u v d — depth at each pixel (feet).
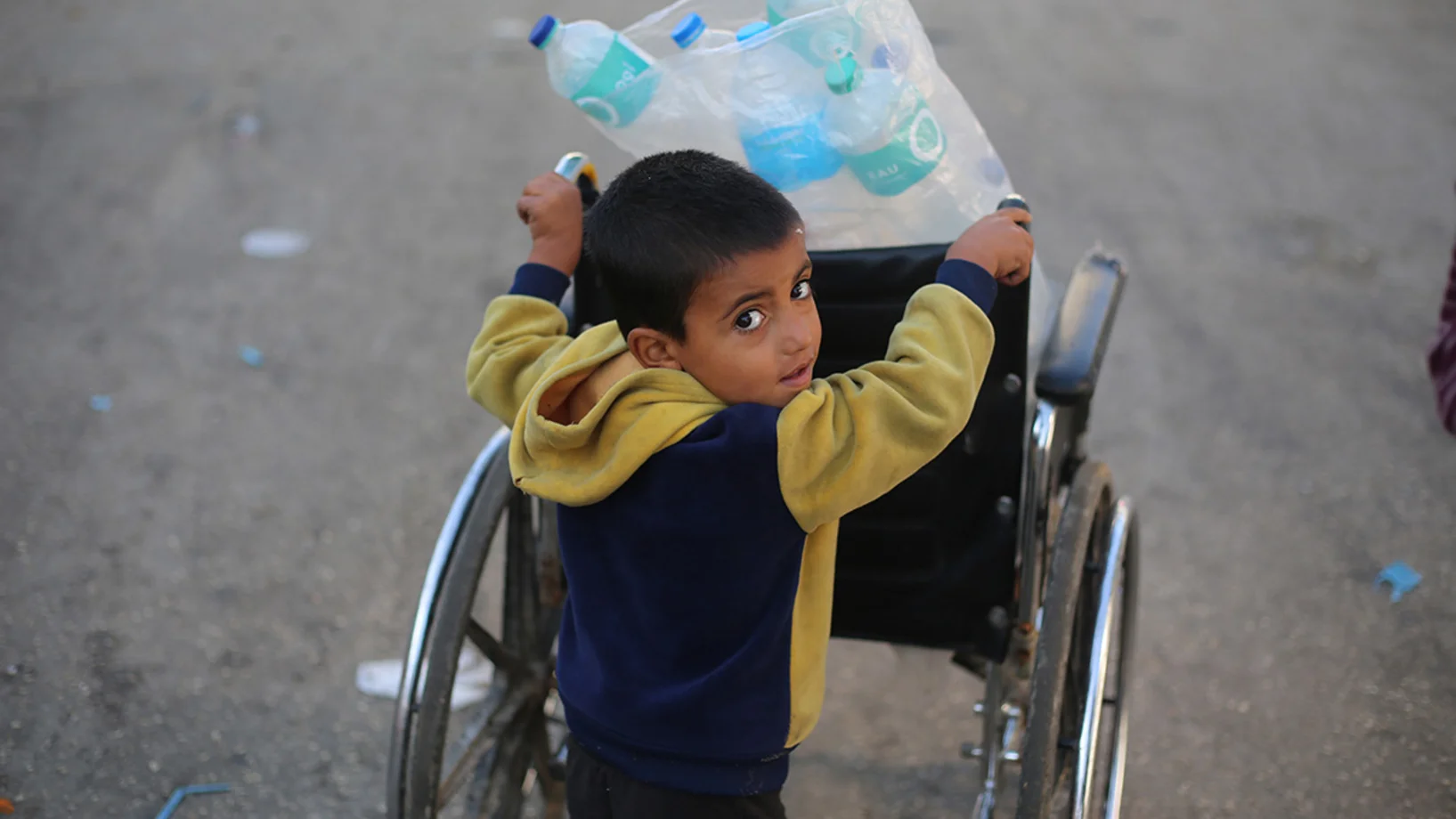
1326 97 20.79
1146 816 8.01
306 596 10.12
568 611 5.80
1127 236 16.08
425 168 17.95
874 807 8.21
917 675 8.07
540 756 7.43
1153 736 8.68
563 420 5.40
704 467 4.80
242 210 16.63
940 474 6.21
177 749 8.57
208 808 8.12
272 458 11.85
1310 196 17.26
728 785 5.26
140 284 14.80
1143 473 11.62
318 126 19.27
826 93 5.98
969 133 6.48
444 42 22.95
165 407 12.56
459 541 6.41
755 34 6.09
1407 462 11.78
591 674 5.44
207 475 11.55
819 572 5.42
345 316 14.30
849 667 9.50
